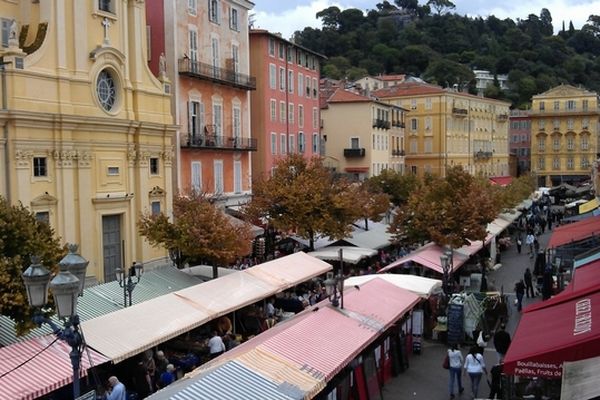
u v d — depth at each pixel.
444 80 136.75
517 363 14.18
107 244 30.70
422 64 148.25
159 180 34.22
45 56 27.08
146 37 34.94
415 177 67.81
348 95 78.06
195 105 40.56
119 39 31.44
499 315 27.66
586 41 186.50
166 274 28.25
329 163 77.75
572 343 13.84
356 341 17.97
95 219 29.67
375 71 144.00
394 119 87.81
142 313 20.80
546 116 118.06
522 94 146.38
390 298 23.03
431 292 25.64
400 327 22.59
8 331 18.78
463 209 37.03
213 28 42.56
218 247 28.81
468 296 27.14
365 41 155.88
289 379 14.23
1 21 27.52
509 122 128.38
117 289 24.83
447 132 94.94
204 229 28.92
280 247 42.88
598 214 44.34
